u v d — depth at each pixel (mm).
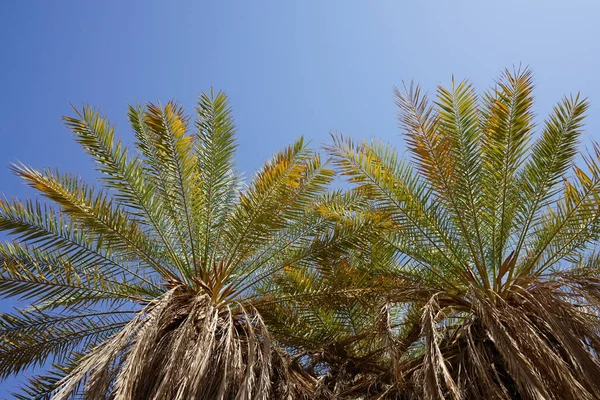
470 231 10094
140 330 8312
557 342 8711
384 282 10562
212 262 10242
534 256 9844
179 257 10305
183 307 9273
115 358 8133
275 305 10789
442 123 10297
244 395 7738
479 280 10023
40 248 9531
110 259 9852
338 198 11617
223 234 10422
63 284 9516
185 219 10383
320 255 10625
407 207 10102
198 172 10617
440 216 10172
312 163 10406
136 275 9977
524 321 8500
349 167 10258
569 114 9984
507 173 9859
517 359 7902
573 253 9891
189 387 7703
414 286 10328
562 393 7832
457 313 10539
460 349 9078
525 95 9930
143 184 10227
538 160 9938
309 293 10734
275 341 11039
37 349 9648
